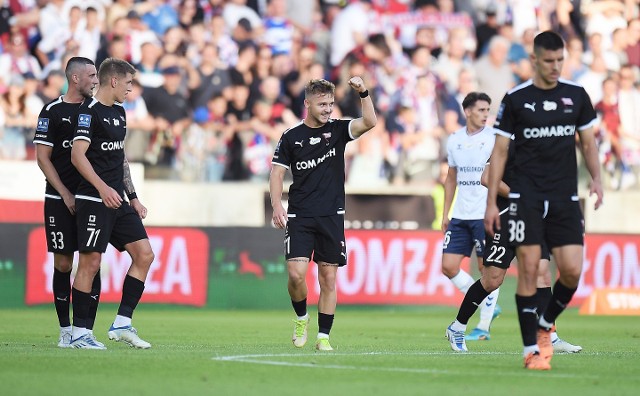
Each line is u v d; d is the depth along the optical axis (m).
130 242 28.86
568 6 74.94
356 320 51.28
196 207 65.31
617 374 22.66
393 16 71.88
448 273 37.31
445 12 72.56
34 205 58.38
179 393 18.11
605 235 62.50
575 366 24.66
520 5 74.06
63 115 28.55
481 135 36.41
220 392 18.31
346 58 70.62
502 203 29.97
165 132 65.75
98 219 27.66
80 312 28.25
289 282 29.50
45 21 65.50
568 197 22.84
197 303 58.44
